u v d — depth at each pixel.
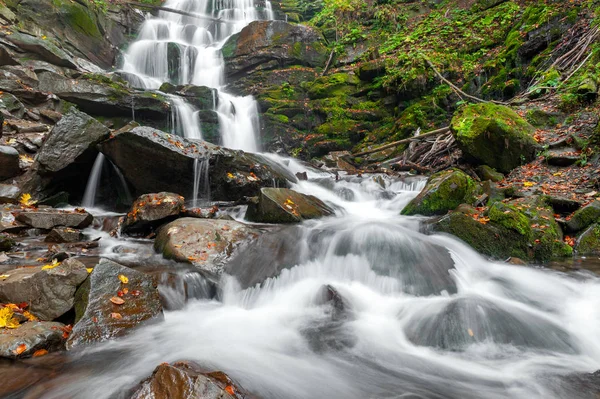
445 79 13.63
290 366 3.26
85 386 2.80
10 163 7.55
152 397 2.37
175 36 21.05
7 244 5.25
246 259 5.27
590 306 4.23
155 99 12.66
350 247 5.54
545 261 5.41
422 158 11.05
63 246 5.62
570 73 10.17
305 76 17.44
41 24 13.20
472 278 5.00
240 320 4.21
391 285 4.84
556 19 11.73
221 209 7.94
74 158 7.76
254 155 9.83
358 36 18.36
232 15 23.45
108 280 3.92
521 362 3.45
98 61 15.48
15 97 9.84
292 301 4.62
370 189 9.23
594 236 5.66
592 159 7.24
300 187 9.46
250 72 17.89
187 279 4.61
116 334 3.54
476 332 3.80
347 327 4.04
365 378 3.16
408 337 3.86
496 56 13.27
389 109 14.98
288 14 23.50
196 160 7.96
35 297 3.69
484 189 7.24
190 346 3.53
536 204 6.23
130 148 7.86
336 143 14.48
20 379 2.84
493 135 8.23
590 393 2.97
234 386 2.67
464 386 3.08
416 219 6.80
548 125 9.14
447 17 17.34
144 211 6.61
